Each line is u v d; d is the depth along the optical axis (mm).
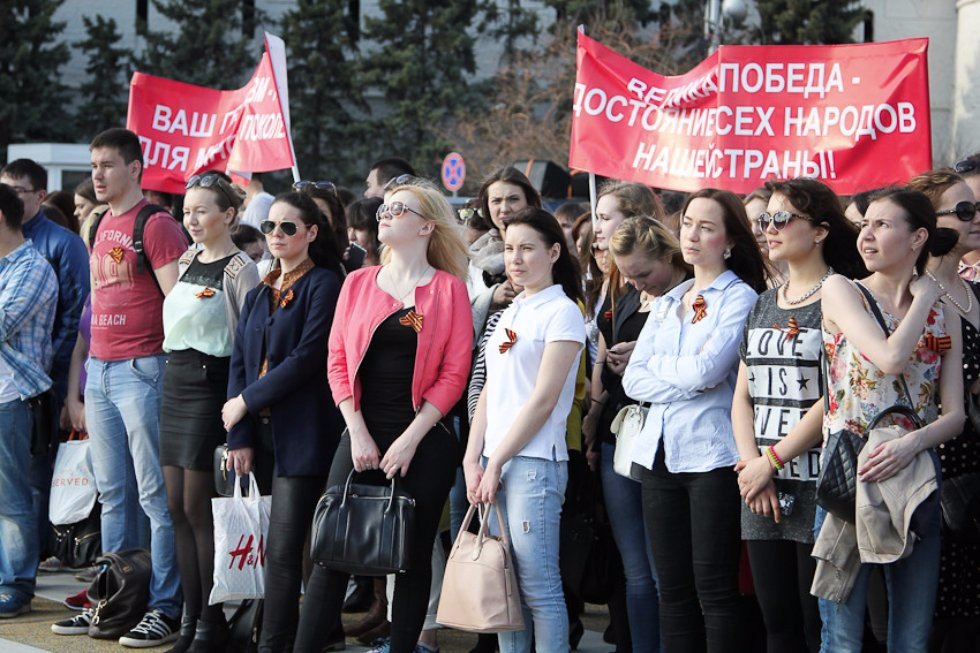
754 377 4645
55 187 20953
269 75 8242
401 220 5211
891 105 6523
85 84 31219
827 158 6625
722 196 5000
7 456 6723
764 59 6711
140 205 6492
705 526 4773
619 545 5441
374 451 5016
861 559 4164
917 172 6488
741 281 4984
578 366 5375
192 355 5875
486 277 6152
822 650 4387
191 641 5902
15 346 6781
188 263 6070
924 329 4324
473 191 28203
